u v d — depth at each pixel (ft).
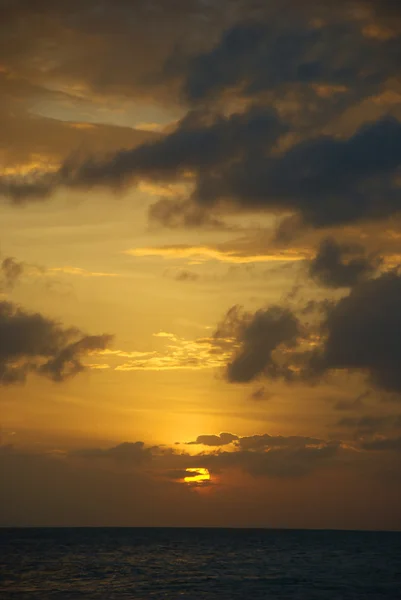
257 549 366.22
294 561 284.61
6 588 187.11
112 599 167.73
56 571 236.63
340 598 173.58
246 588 191.93
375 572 238.07
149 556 308.40
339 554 329.11
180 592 182.29
